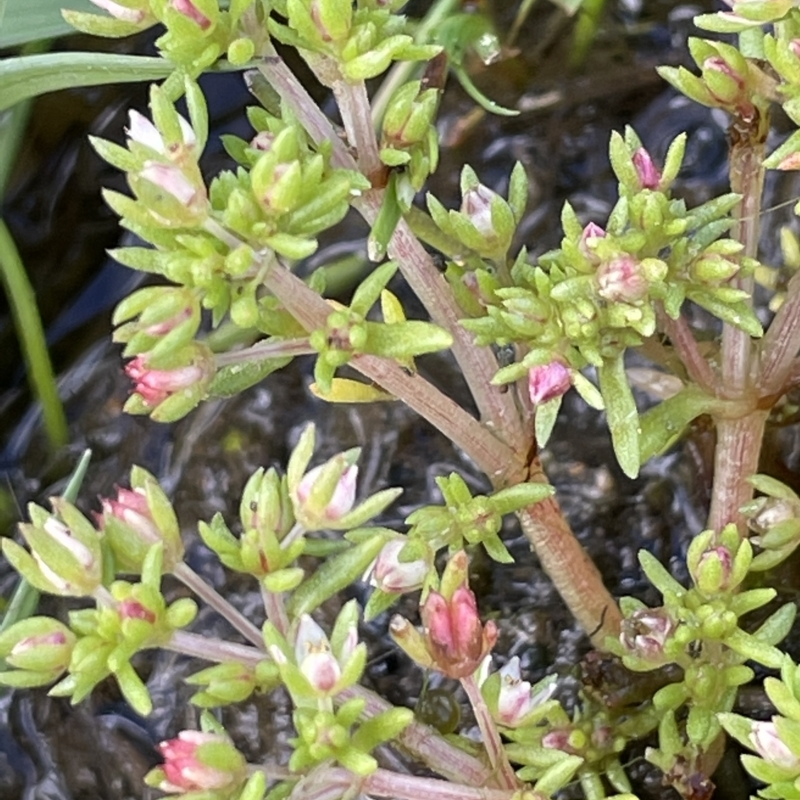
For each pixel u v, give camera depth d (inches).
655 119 7.1
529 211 7.0
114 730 6.5
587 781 5.8
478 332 5.4
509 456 5.7
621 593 6.4
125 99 7.3
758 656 5.5
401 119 5.3
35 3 6.2
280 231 5.1
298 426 6.8
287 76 5.3
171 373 5.2
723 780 6.1
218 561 6.7
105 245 7.2
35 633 5.1
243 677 5.2
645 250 5.3
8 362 7.1
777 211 6.8
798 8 5.3
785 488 5.6
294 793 5.1
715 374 5.7
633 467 5.3
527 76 7.2
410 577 5.5
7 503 6.9
